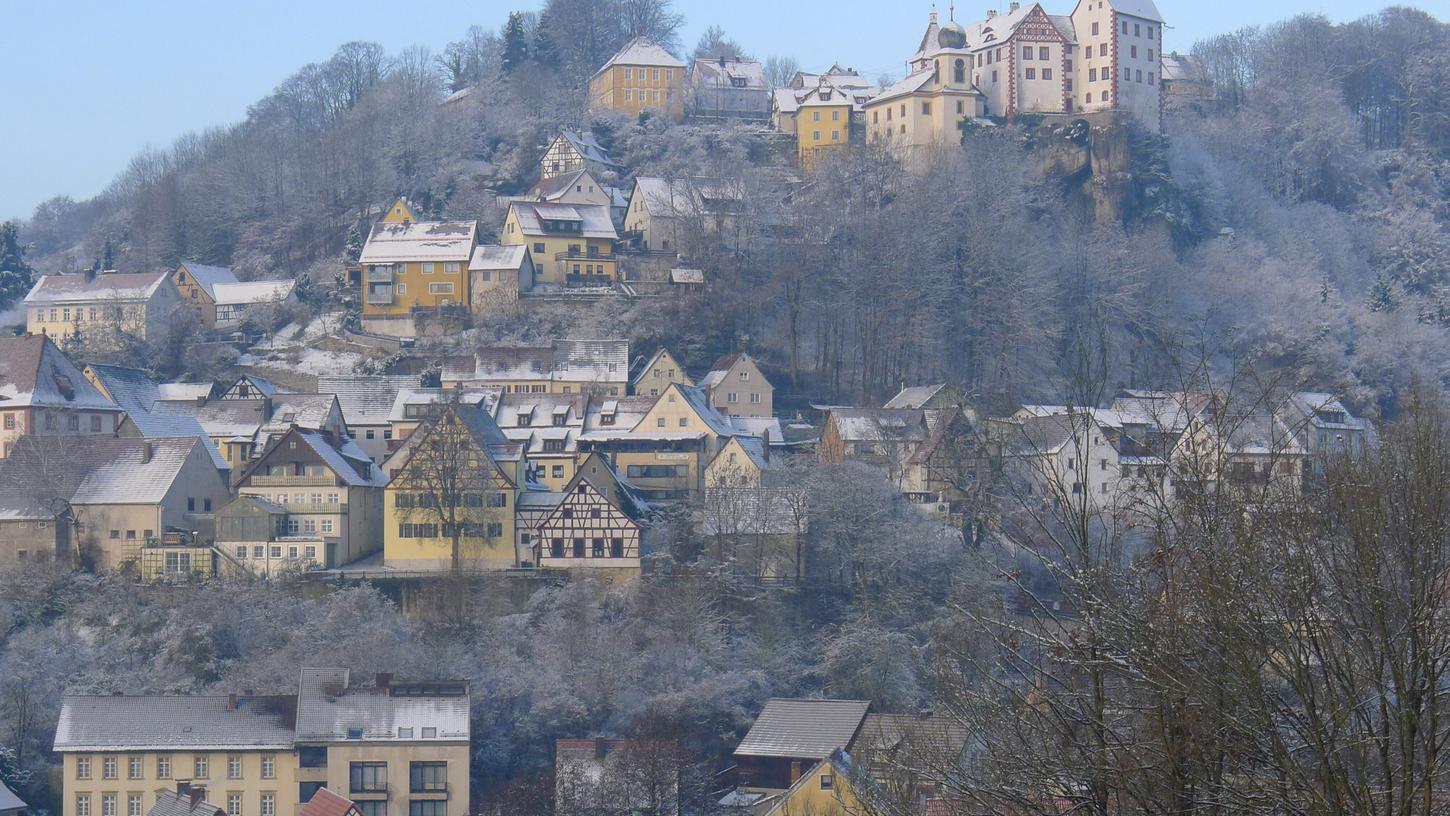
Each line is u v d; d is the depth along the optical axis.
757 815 126.75
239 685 180.62
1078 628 47.62
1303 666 41.94
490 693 178.25
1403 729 40.47
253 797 161.75
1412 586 41.22
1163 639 43.69
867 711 151.62
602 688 181.00
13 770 167.00
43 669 186.75
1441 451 44.72
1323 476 46.00
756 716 178.12
